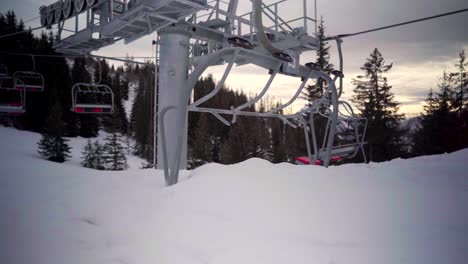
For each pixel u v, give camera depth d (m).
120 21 6.50
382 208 2.93
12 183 3.90
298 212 2.82
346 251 2.07
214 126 48.91
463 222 2.56
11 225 2.59
